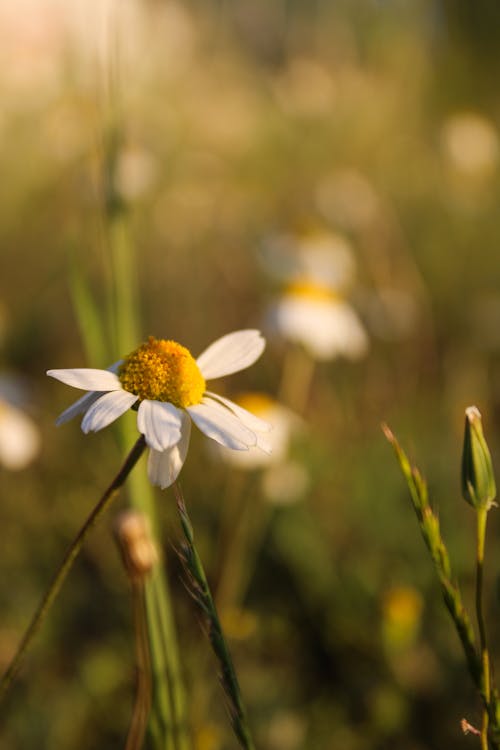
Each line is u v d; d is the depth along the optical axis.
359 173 0.89
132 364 0.22
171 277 0.65
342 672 0.37
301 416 0.54
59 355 0.59
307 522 0.42
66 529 0.43
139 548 0.23
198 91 1.09
